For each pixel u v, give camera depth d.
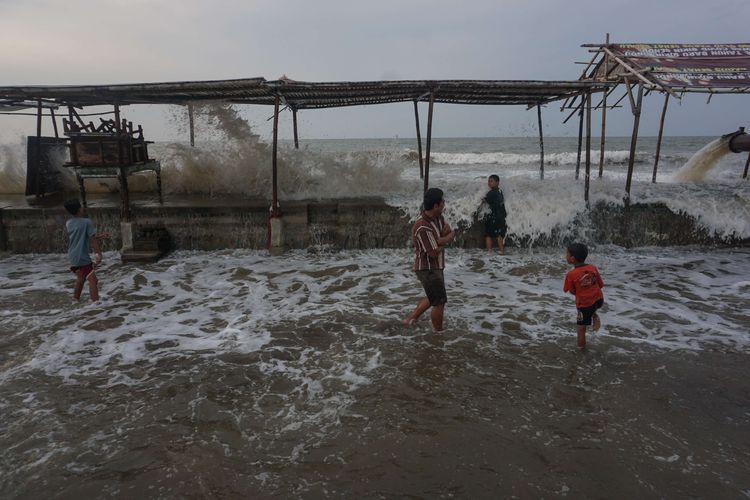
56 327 5.44
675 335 5.17
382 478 2.97
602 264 8.18
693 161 13.59
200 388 4.07
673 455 3.17
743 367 4.42
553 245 9.31
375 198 9.79
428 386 4.10
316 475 3.00
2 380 4.20
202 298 6.47
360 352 4.77
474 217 9.21
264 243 9.12
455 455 3.19
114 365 4.50
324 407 3.78
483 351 4.78
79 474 3.00
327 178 10.75
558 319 5.64
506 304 6.18
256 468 3.06
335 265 8.13
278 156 10.95
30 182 10.48
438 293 5.06
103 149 8.19
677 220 9.35
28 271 7.79
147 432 3.44
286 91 8.23
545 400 3.87
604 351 4.77
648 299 6.37
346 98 10.58
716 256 8.76
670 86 8.20
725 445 3.28
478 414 3.68
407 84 8.02
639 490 2.85
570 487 2.88
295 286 6.98
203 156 11.12
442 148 45.88
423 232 4.93
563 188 9.90
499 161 27.81
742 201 9.45
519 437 3.38
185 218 8.97
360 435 3.41
